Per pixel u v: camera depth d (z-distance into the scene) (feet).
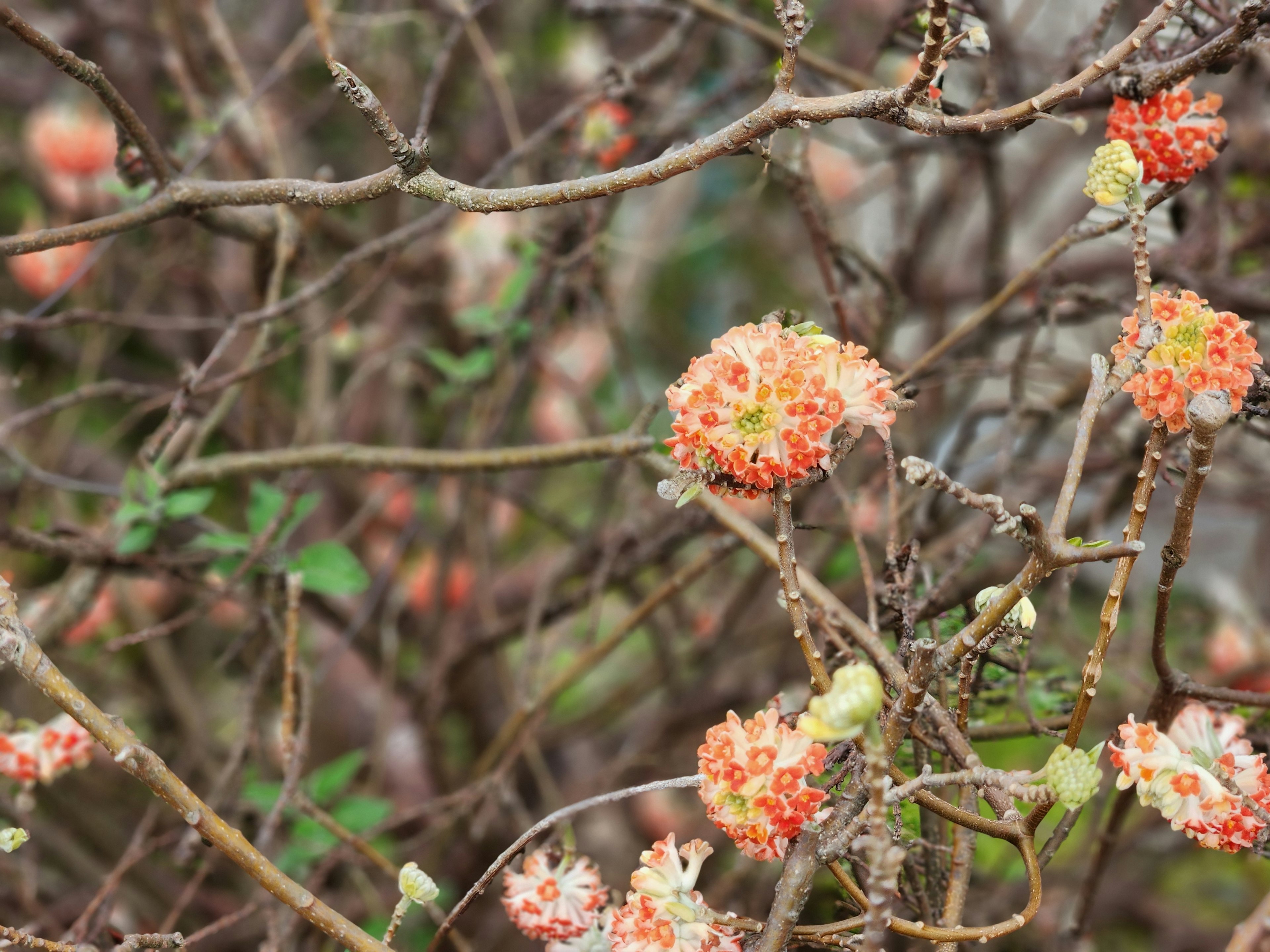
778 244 7.51
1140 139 3.36
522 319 4.45
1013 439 3.91
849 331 3.98
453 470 3.85
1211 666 4.56
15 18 3.30
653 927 3.11
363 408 6.34
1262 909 3.26
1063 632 4.12
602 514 5.04
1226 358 3.08
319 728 5.60
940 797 3.35
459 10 4.10
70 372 6.11
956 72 4.12
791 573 3.09
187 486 3.98
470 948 3.59
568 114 4.00
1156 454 3.11
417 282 5.89
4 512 5.28
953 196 5.55
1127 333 3.11
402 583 6.04
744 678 5.58
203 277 5.42
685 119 4.25
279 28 6.35
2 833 3.14
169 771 3.17
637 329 7.52
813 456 3.05
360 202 3.31
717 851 4.83
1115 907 5.01
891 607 3.44
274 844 4.06
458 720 5.96
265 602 3.91
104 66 5.21
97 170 4.89
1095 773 3.00
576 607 4.61
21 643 3.15
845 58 5.50
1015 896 4.05
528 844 3.54
